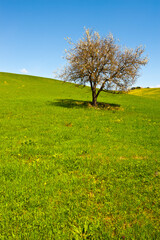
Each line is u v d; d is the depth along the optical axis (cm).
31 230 449
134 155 954
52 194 594
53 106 2736
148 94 7656
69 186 636
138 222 490
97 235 445
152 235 448
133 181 690
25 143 1048
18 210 518
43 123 1672
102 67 2584
